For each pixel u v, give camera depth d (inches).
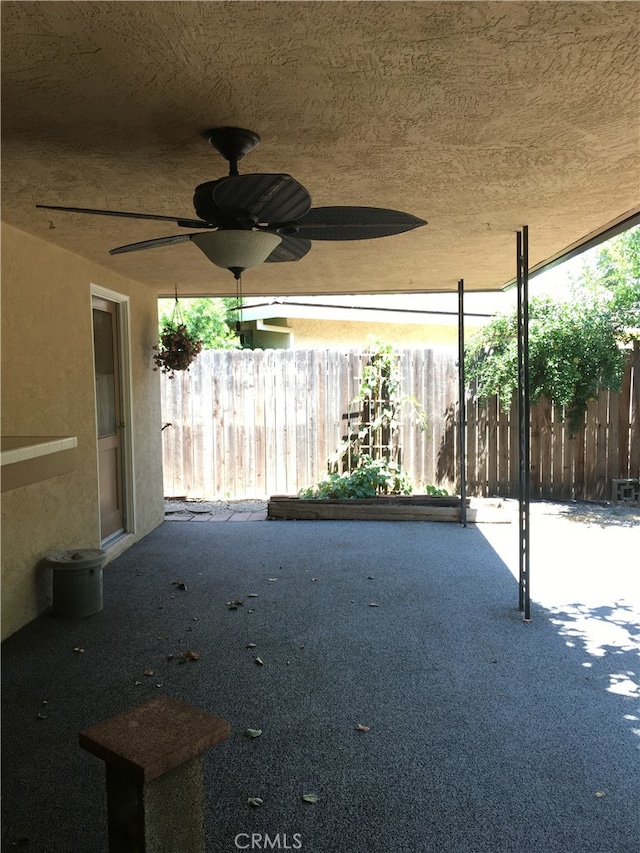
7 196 133.6
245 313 417.4
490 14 67.4
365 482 304.0
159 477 280.1
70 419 191.5
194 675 135.3
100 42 72.5
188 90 85.9
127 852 51.3
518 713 119.0
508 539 247.8
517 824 89.4
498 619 165.5
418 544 242.1
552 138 105.3
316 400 328.8
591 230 173.8
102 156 110.3
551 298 302.7
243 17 67.6
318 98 88.6
